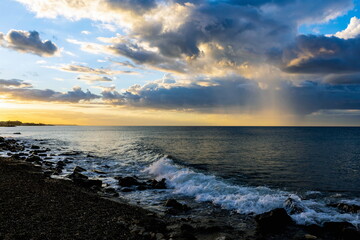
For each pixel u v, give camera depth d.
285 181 24.48
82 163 34.34
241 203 16.03
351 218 13.34
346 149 56.25
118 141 80.06
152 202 16.81
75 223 10.73
